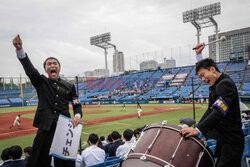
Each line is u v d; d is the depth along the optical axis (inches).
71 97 113.5
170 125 101.7
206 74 97.6
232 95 84.7
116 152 203.2
